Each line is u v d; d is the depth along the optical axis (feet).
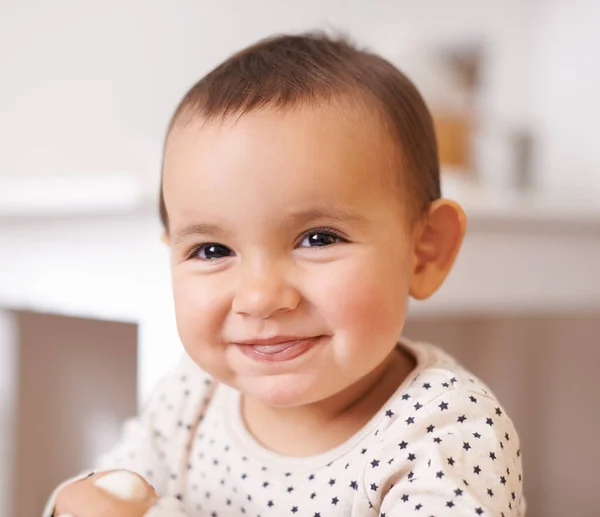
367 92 1.98
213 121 1.86
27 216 3.03
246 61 2.11
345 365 1.82
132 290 2.69
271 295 1.74
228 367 1.90
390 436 1.89
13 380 3.60
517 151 5.01
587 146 4.98
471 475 1.73
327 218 1.79
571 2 5.15
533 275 3.34
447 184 4.16
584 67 5.03
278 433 2.15
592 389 4.78
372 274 1.83
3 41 4.67
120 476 1.86
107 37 4.76
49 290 3.03
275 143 1.78
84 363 3.80
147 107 4.85
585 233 3.44
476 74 5.28
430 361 2.12
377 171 1.89
